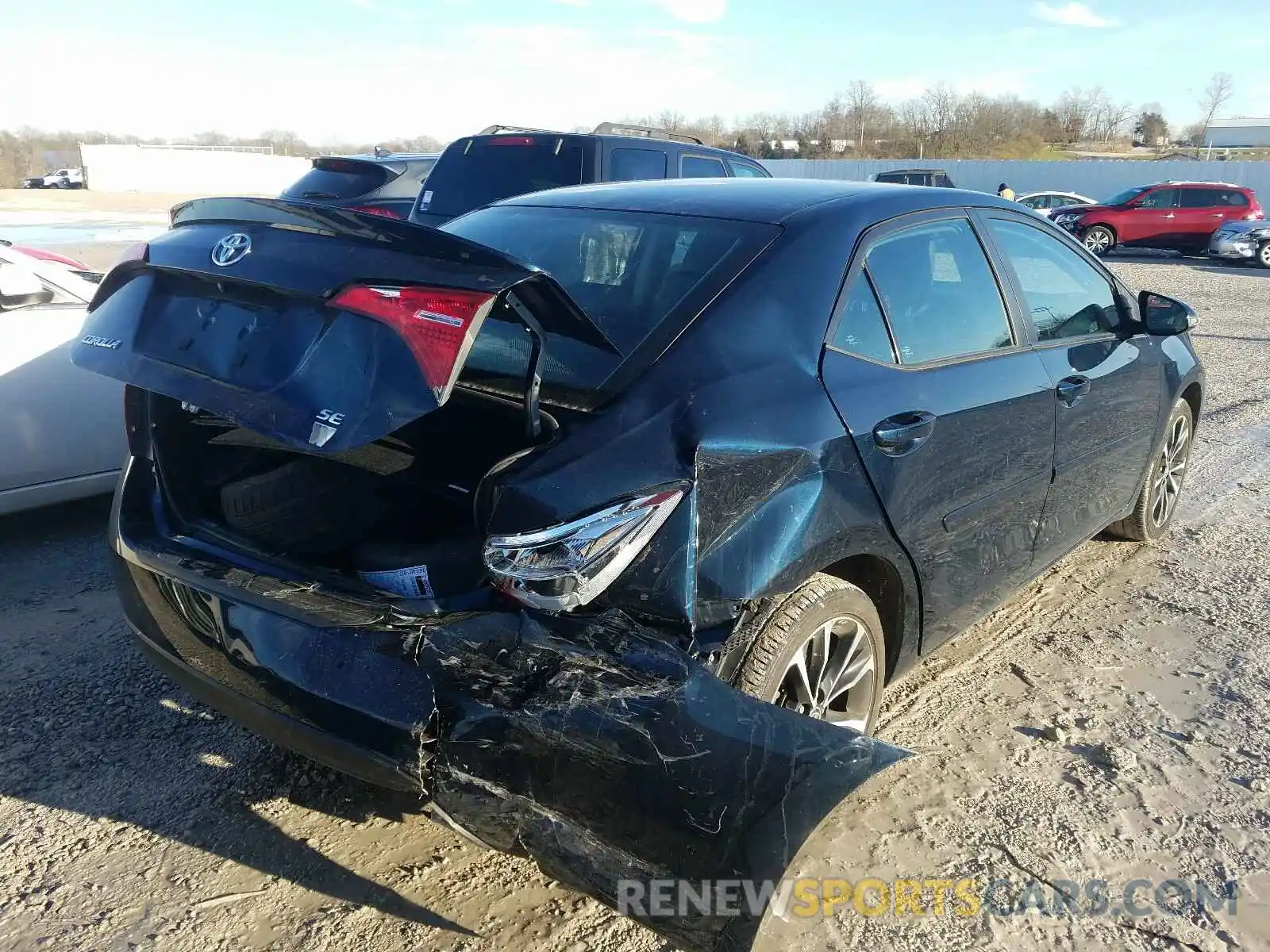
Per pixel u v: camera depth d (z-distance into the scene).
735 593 2.22
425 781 2.01
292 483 2.53
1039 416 3.39
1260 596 4.39
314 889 2.54
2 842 2.69
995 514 3.27
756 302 2.55
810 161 44.53
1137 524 4.83
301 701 2.14
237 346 2.19
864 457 2.59
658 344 2.40
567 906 2.51
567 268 2.87
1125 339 4.13
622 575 2.07
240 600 2.32
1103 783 3.02
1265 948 2.39
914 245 3.08
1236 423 7.56
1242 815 2.88
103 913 2.44
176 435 2.79
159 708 3.36
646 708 1.95
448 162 8.21
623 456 2.14
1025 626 4.10
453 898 2.52
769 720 1.97
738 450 2.27
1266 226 21.55
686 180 3.48
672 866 1.84
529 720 1.94
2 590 4.26
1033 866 2.66
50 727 3.22
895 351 2.87
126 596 2.69
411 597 2.20
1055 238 3.88
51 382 4.54
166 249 2.45
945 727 3.32
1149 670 3.72
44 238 19.09
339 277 2.06
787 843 1.80
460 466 2.28
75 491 4.70
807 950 2.35
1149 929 2.45
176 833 2.74
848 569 2.86
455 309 1.97
